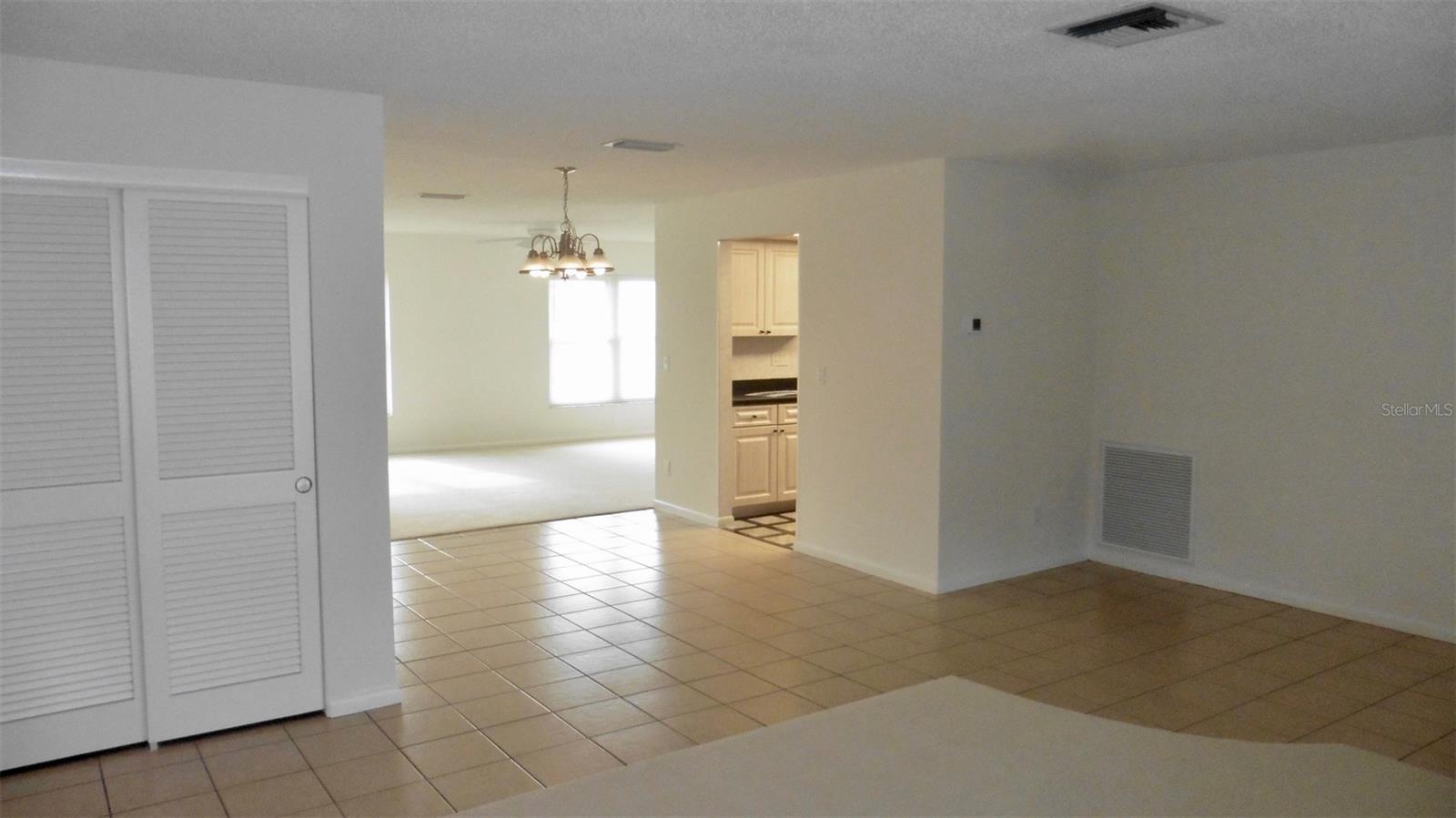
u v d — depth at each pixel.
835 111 4.11
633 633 4.91
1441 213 4.64
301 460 3.76
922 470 5.61
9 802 3.17
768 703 4.02
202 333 3.55
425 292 11.10
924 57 3.26
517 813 2.47
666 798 2.53
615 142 4.86
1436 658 4.53
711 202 7.12
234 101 3.54
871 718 3.07
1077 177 5.99
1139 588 5.69
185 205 3.49
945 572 5.59
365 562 3.91
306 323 3.73
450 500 8.32
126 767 3.42
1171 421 5.82
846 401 6.08
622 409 12.62
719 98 3.88
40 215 3.29
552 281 12.00
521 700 4.05
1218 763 2.70
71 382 3.38
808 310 6.30
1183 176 5.65
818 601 5.44
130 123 3.38
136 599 3.53
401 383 11.03
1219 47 3.14
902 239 5.61
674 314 7.63
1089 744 2.84
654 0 2.67
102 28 2.90
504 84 3.63
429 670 4.40
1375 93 3.77
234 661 3.70
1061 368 6.03
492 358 11.59
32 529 3.35
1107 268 6.08
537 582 5.85
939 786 2.57
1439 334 4.68
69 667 3.44
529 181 6.32
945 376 5.46
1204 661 4.50
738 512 7.73
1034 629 4.96
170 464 3.54
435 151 5.16
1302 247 5.15
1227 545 5.61
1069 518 6.20
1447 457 4.70
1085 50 3.17
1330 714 3.91
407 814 3.11
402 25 2.89
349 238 3.79
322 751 3.56
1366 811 2.40
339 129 3.74
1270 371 5.33
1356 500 5.03
